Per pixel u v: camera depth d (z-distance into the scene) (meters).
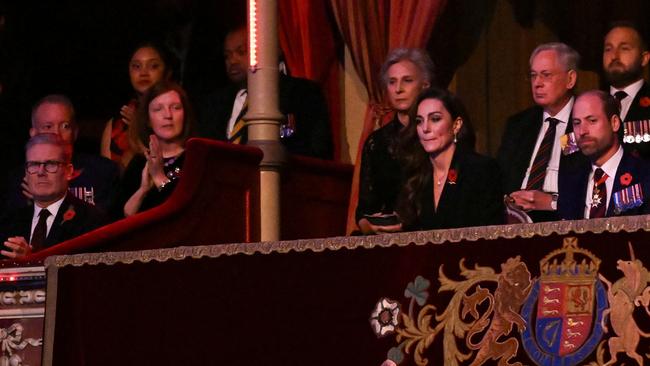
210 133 25.94
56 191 24.02
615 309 16.88
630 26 23.19
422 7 26.11
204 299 19.81
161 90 24.27
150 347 20.09
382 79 23.27
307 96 25.80
